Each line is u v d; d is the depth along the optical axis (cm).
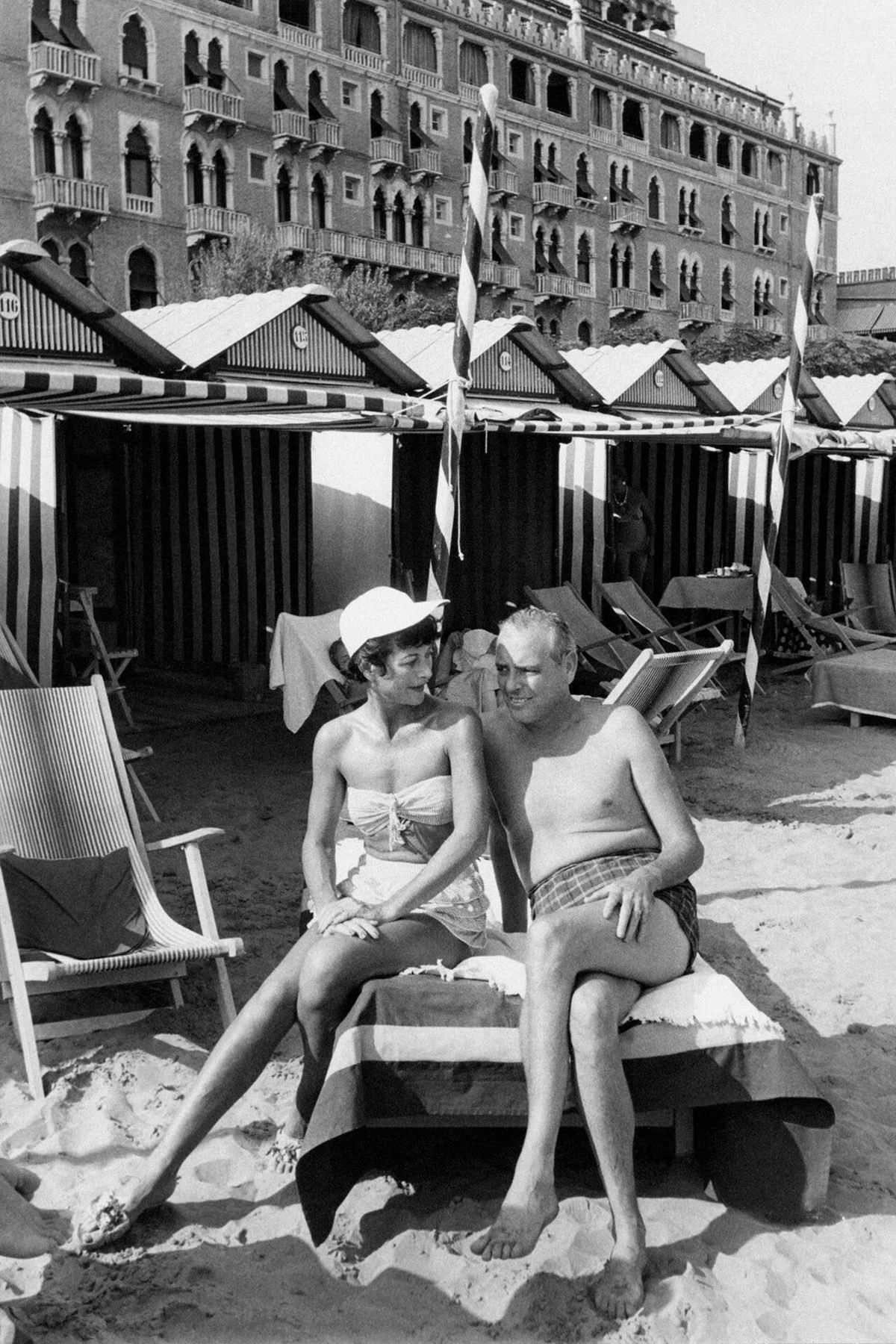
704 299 6325
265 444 1062
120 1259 297
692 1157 338
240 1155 341
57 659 841
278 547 1078
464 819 337
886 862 636
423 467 1091
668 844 332
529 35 5416
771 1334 273
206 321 942
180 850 639
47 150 3850
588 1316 277
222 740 902
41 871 429
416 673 334
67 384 620
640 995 319
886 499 1527
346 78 4659
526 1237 274
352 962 315
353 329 968
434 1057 310
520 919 375
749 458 1349
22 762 463
